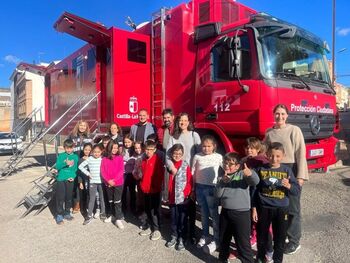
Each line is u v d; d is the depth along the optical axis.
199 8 7.25
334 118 7.00
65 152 6.16
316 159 6.85
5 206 7.23
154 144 5.11
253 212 3.99
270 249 3.96
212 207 4.56
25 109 38.03
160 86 7.79
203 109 6.56
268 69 5.73
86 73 9.51
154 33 8.05
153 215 5.06
